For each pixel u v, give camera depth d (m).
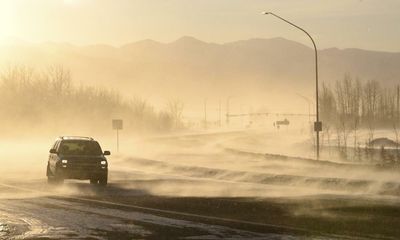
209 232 23.95
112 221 27.20
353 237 22.80
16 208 32.25
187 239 22.33
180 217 28.58
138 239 22.50
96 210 31.36
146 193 41.41
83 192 41.81
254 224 26.20
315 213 30.42
